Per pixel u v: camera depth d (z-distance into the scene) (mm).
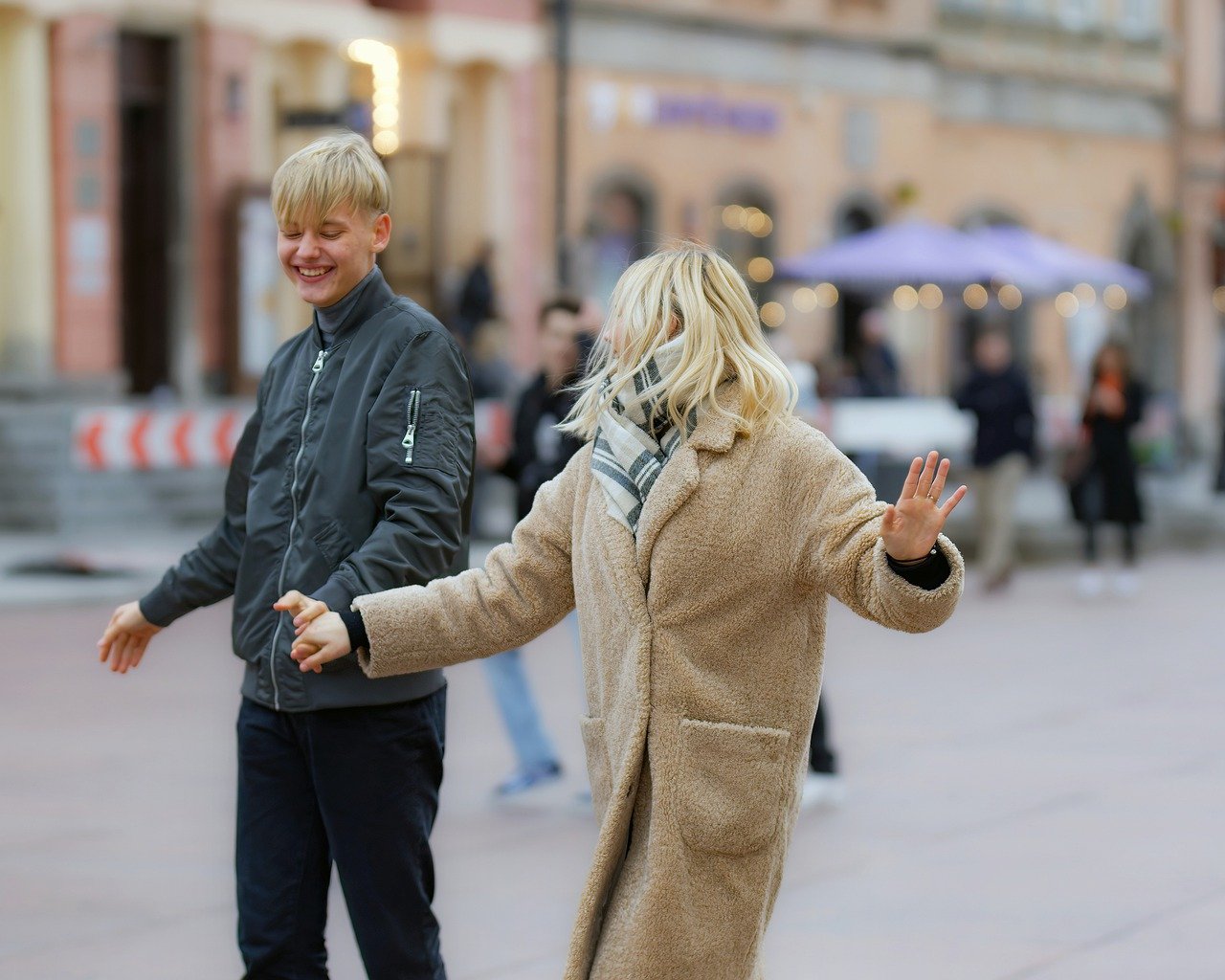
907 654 26812
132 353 45625
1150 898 14008
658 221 57094
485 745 19547
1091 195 73938
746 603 7398
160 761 18734
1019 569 40125
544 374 16797
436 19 50875
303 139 47125
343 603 8336
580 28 54875
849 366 59188
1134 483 35312
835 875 14609
